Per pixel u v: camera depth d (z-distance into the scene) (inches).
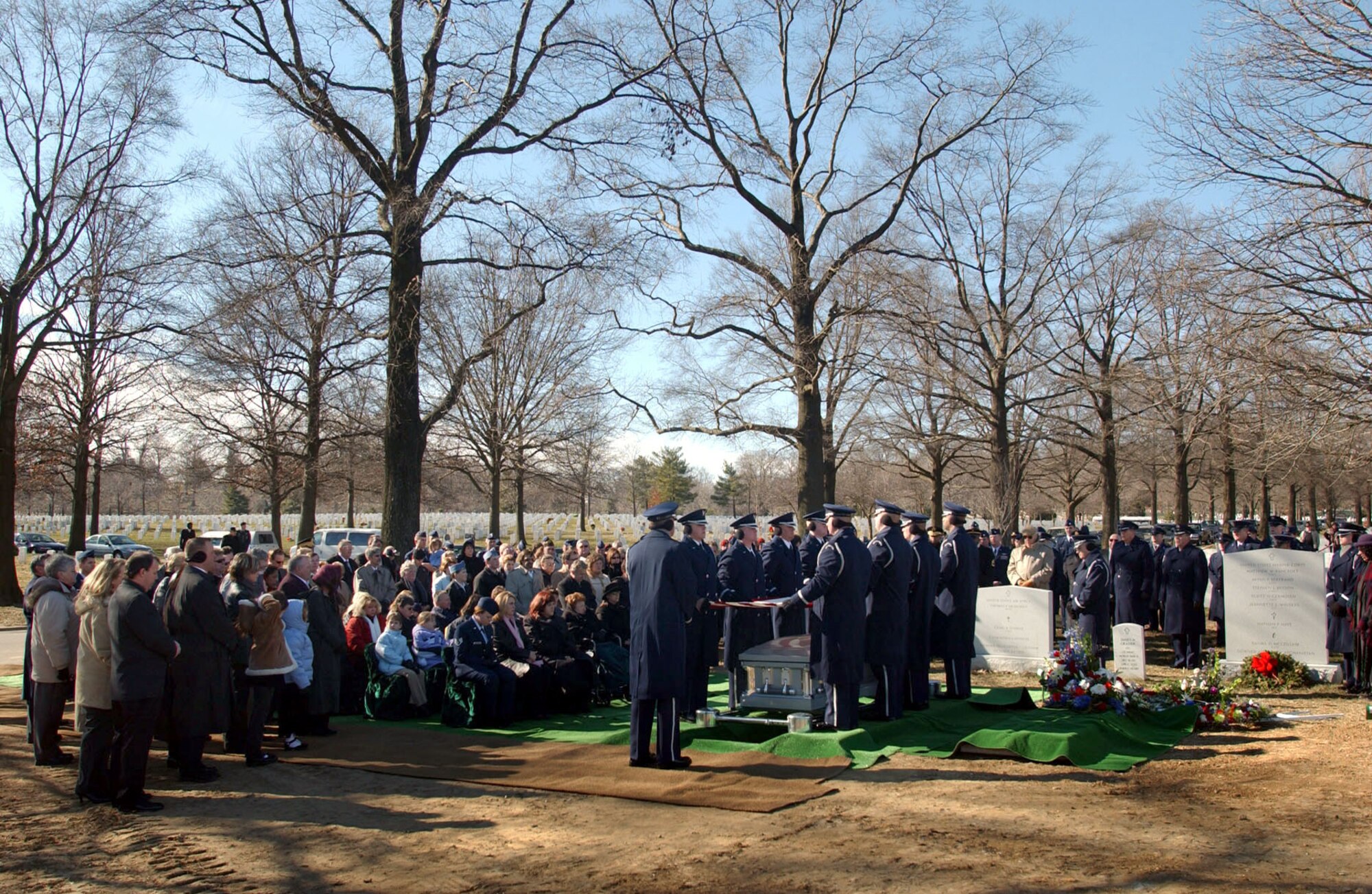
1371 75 565.3
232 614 399.9
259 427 1296.8
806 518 546.9
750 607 421.1
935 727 425.1
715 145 893.8
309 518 1293.1
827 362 945.5
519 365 1358.3
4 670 666.2
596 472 1754.4
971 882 230.7
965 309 1059.3
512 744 405.1
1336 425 631.2
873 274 909.2
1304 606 554.3
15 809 308.3
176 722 341.1
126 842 274.1
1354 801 294.2
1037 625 608.1
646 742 355.9
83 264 1105.4
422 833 279.0
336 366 1048.2
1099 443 1262.3
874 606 425.4
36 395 1309.1
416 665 483.2
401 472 742.5
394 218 687.7
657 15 846.5
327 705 413.4
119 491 3164.4
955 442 1421.0
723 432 1000.2
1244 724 426.9
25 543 1984.5
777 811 295.0
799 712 422.0
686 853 255.8
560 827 281.7
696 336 957.2
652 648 351.9
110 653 313.3
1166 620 639.1
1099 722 409.1
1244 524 714.2
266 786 336.8
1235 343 617.6
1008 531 1061.1
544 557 679.1
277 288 695.1
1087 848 255.3
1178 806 296.0
